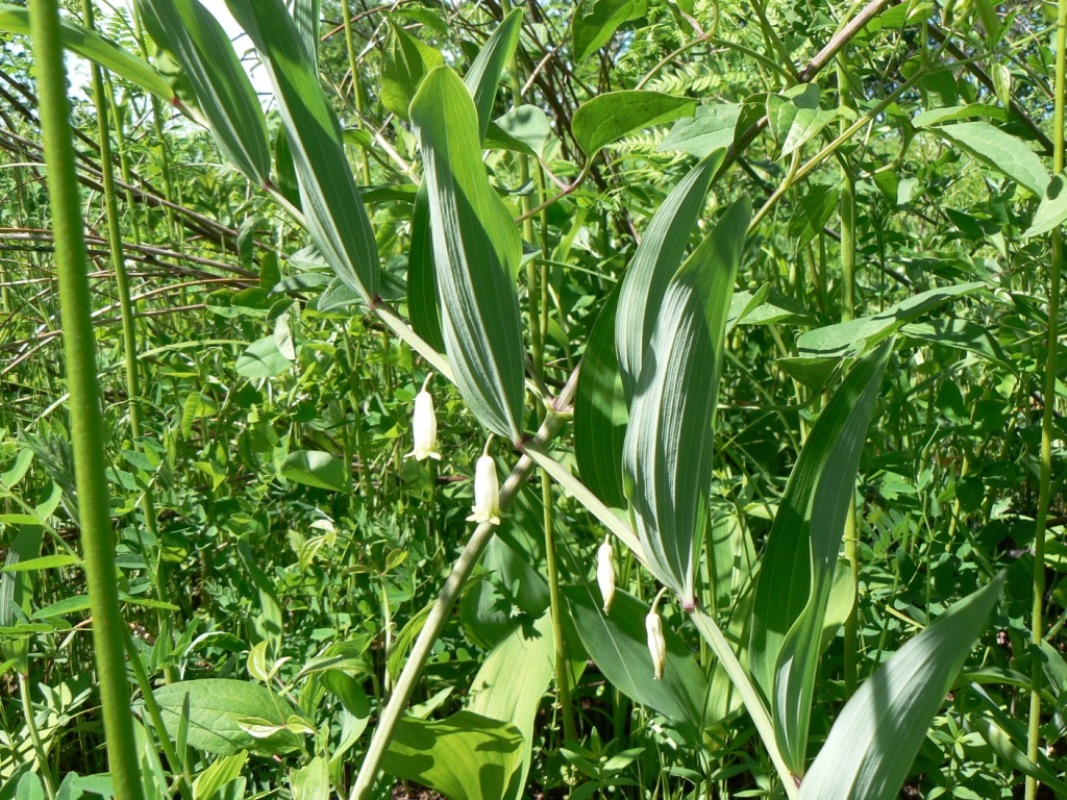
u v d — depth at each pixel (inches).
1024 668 14.5
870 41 15.6
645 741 16.2
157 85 12.2
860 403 10.0
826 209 15.6
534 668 16.0
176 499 18.0
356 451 23.0
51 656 16.1
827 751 9.3
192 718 12.8
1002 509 17.3
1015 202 17.8
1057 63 12.0
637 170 20.6
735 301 14.5
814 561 9.6
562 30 23.5
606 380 11.9
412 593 16.3
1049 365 12.8
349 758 15.3
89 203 26.2
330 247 12.3
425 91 9.5
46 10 6.8
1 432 15.3
